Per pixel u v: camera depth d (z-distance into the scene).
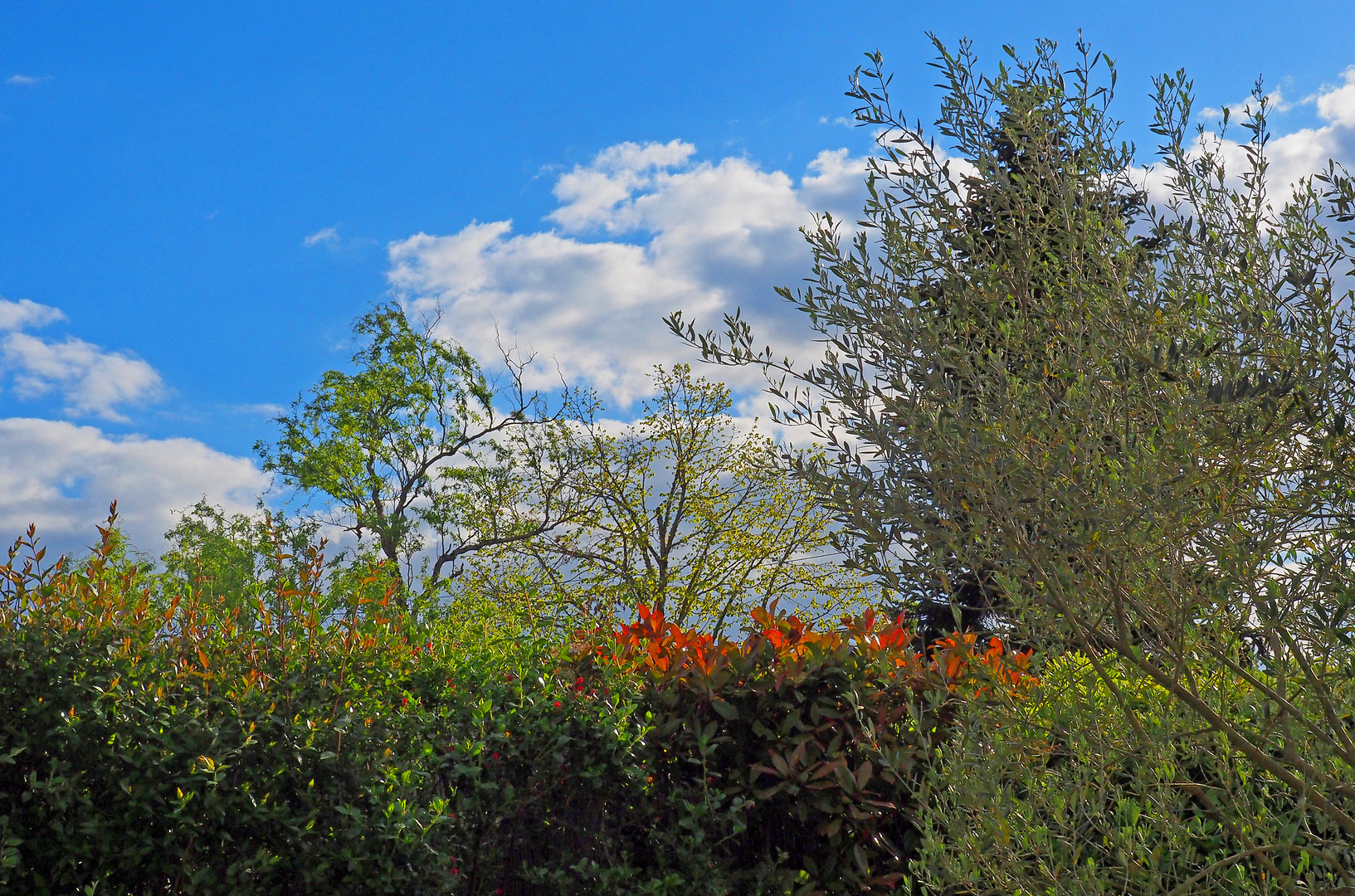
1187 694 2.35
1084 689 2.56
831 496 2.57
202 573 3.66
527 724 3.23
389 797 2.83
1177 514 2.15
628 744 3.28
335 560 17.02
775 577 13.48
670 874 3.13
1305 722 2.22
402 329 19.53
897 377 2.55
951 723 3.28
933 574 2.56
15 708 2.69
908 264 2.59
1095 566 2.38
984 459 2.29
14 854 2.42
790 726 3.44
